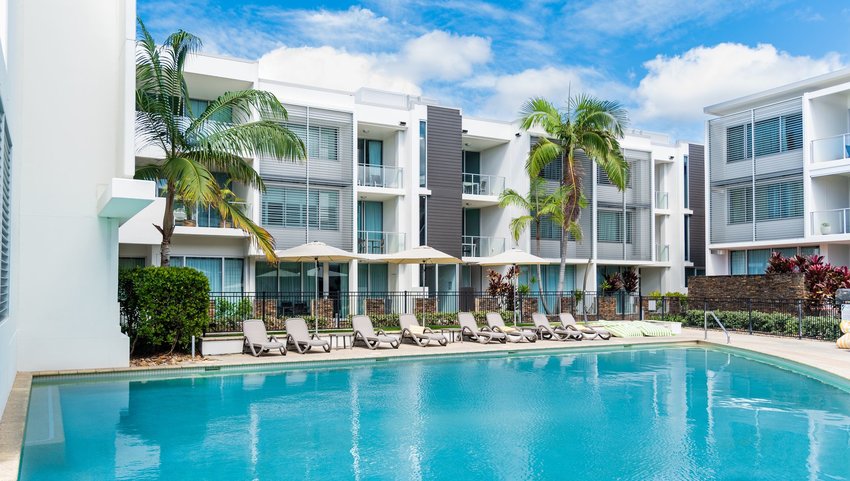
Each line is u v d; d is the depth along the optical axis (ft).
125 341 42.22
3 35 24.58
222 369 44.73
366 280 91.45
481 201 100.58
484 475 22.30
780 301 71.56
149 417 30.50
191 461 23.48
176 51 49.73
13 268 33.42
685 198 120.67
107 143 41.70
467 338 63.77
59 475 21.56
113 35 42.27
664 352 59.26
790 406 34.24
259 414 31.58
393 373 45.42
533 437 27.53
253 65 76.95
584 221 106.63
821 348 56.13
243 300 59.41
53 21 40.65
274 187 81.05
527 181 99.71
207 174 47.65
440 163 93.76
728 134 97.60
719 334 71.87
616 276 106.32
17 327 37.99
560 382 41.91
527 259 67.82
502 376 44.37
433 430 28.66
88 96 41.39
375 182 91.97
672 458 24.47
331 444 26.13
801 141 86.99
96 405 32.94
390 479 21.79
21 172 39.11
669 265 115.55
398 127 91.25
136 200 36.11
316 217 83.66
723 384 41.32
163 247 49.73
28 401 29.94
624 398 36.37
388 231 94.07
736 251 98.53
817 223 84.64
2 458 19.74
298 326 53.67
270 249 54.65
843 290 62.13
